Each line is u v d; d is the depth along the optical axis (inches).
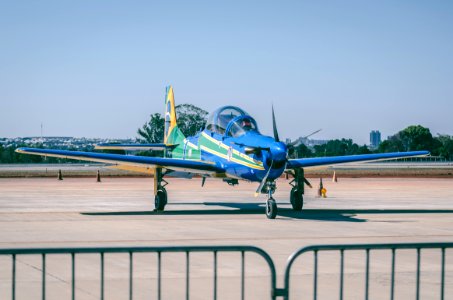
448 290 343.3
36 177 2183.8
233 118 802.8
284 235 560.4
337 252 463.8
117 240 526.3
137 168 876.0
